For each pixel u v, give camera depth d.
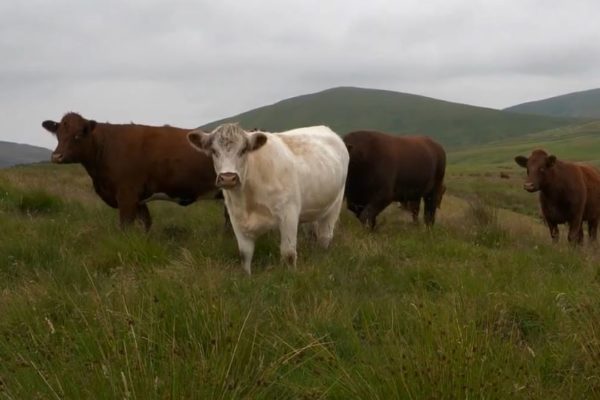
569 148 133.38
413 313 5.55
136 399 3.52
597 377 4.02
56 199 12.26
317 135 9.48
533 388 3.93
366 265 8.09
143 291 5.52
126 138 10.23
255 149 7.49
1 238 8.70
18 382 3.95
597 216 14.63
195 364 3.93
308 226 10.09
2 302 5.99
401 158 12.73
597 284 6.87
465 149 179.62
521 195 35.00
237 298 5.95
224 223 11.22
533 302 6.02
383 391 3.80
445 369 3.81
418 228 12.34
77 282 6.85
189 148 10.32
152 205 13.51
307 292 6.54
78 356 4.31
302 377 4.42
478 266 8.11
